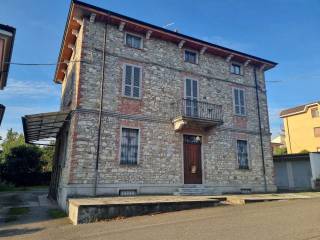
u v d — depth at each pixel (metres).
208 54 17.27
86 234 7.12
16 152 29.45
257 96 18.59
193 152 15.30
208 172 15.43
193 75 16.28
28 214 10.77
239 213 9.18
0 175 28.20
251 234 6.42
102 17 13.92
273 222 7.60
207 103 15.82
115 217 9.05
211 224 7.62
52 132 16.83
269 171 17.80
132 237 6.57
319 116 35.16
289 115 38.56
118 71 13.97
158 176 13.84
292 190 19.22
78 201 9.84
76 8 13.20
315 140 35.12
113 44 14.16
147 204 9.63
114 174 12.74
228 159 16.31
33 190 24.16
